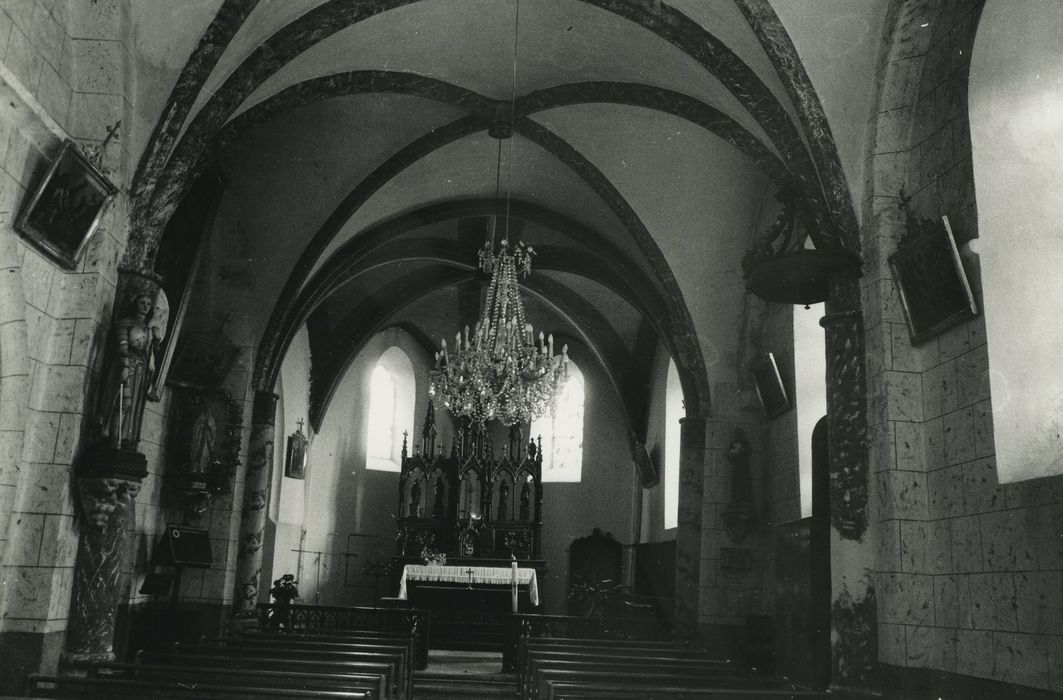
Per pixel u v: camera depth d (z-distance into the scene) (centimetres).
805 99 1041
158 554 1343
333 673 877
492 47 1369
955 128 920
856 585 956
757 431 1622
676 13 1130
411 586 2005
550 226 1884
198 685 703
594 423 2553
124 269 979
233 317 1656
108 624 920
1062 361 784
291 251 1662
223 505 1560
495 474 2330
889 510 939
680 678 866
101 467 901
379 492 2478
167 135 1001
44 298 895
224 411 1603
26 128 796
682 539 1608
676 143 1520
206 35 990
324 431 2348
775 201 1513
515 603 1767
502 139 1628
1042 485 759
